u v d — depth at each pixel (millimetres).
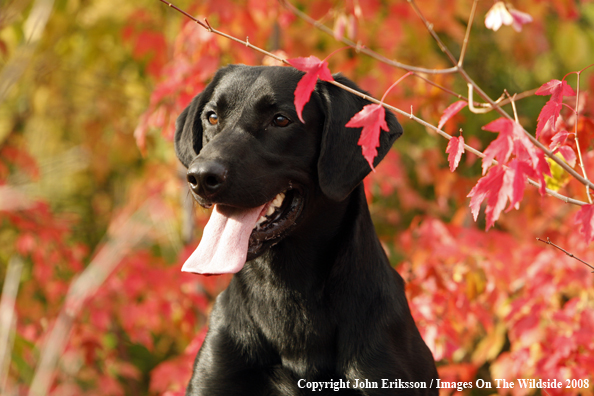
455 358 6008
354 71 5750
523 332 4457
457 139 2320
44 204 5941
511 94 8141
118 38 6902
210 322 3471
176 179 6105
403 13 5426
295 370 3154
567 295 5207
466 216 6043
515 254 4844
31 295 6457
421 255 4797
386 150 3146
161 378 5039
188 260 2842
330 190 3000
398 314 3275
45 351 2072
